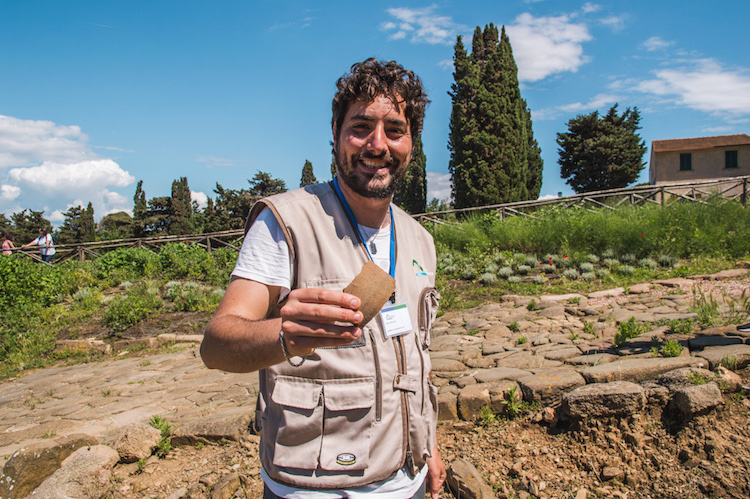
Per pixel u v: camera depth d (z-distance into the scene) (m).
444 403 3.53
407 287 1.42
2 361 8.34
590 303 6.58
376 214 1.42
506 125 25.08
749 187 13.23
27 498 2.94
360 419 1.22
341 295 0.91
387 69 1.33
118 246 16.03
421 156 35.28
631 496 2.64
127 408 4.97
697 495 2.55
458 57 27.17
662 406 3.02
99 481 3.08
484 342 5.13
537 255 10.95
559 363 4.04
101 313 9.95
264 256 1.19
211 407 4.53
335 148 1.40
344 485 1.20
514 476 2.90
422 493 1.42
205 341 1.03
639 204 13.80
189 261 13.10
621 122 36.53
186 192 47.38
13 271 11.03
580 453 2.94
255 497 3.00
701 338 3.98
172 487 3.19
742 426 2.83
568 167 36.91
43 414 5.18
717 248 9.12
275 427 1.25
